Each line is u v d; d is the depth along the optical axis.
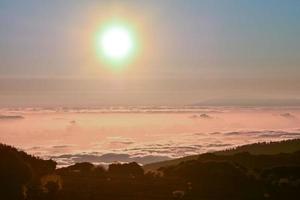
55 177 36.06
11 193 30.47
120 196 33.38
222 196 35.50
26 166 33.75
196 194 35.53
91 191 34.09
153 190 35.81
